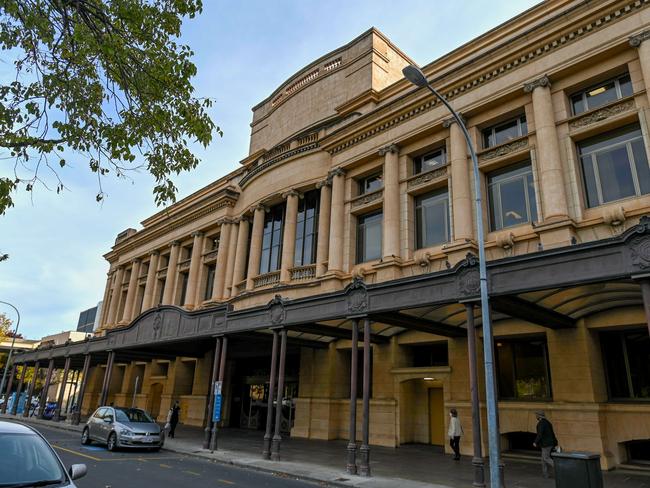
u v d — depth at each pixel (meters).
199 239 34.25
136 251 42.03
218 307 21.48
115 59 8.99
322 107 28.09
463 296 12.42
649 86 14.16
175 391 33.81
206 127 10.12
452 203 18.62
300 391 24.70
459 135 19.00
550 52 16.97
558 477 8.88
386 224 20.52
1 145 7.98
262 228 27.81
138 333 27.48
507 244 16.47
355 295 15.30
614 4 15.37
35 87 8.73
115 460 15.79
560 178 15.49
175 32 9.88
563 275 10.62
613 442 14.44
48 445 6.81
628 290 12.77
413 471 14.11
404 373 20.34
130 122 9.45
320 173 24.81
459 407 18.02
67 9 8.91
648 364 14.95
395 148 21.34
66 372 34.81
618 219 14.06
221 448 19.64
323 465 15.28
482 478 11.05
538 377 16.98
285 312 17.83
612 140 15.45
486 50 19.45
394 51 27.53
